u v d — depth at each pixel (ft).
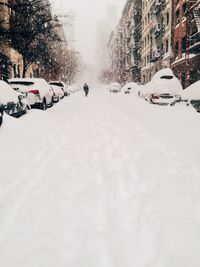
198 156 19.86
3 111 29.94
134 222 11.17
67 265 8.66
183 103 44.14
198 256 9.08
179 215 11.71
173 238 10.09
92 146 23.29
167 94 57.57
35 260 8.88
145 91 67.67
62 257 9.04
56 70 130.62
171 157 19.94
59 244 9.72
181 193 13.89
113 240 9.96
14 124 28.55
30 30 71.87
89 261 8.84
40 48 85.05
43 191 14.05
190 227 10.79
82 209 12.23
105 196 13.56
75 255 9.14
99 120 38.83
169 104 53.72
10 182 15.16
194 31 90.43
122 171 17.12
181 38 103.45
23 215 11.62
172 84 59.26
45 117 38.70
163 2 126.93
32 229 10.63
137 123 35.86
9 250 9.37
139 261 8.85
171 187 14.64
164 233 10.39
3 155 19.90
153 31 144.56
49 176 16.15
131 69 212.23
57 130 30.50
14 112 34.63
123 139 26.07
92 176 16.25
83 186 14.75
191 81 95.35
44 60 99.45
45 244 9.71
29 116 36.55
